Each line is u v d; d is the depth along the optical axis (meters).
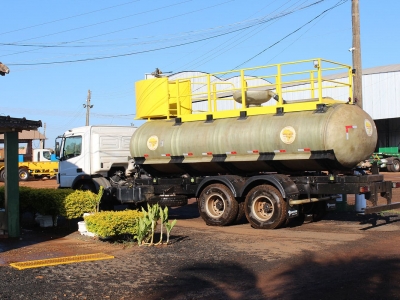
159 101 15.52
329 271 8.13
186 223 14.48
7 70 10.86
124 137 18.06
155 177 15.73
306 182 12.83
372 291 6.96
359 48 18.22
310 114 12.48
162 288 7.36
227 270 8.35
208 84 14.52
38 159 48.09
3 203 14.74
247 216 13.12
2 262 9.18
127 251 10.04
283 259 9.08
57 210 12.93
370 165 13.30
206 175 15.05
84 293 7.14
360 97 18.12
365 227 12.66
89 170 17.41
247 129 13.27
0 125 10.93
